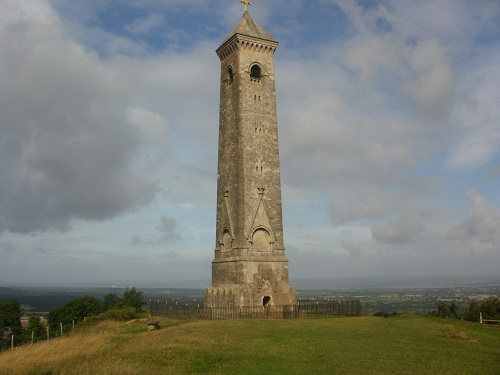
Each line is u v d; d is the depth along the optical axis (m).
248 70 84.25
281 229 81.62
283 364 35.69
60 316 111.75
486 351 42.19
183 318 73.12
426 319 64.50
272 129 84.50
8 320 116.06
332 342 44.81
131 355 37.72
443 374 32.97
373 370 33.91
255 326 55.53
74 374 31.92
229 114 85.25
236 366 34.94
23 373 32.84
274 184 82.69
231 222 79.88
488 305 89.00
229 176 82.62
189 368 34.31
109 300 127.69
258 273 76.94
